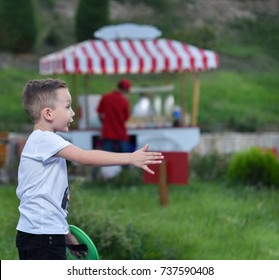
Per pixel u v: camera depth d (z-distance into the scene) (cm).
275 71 4828
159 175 1716
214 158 2248
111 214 1423
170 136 2317
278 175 2038
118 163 714
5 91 3994
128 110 2200
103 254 1177
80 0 4853
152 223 1341
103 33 2384
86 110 2336
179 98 4056
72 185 1335
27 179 735
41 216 725
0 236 1250
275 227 1479
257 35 5253
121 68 2312
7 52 4769
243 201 1728
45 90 745
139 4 5716
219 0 5862
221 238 1332
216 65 2339
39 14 5494
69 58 2208
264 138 2703
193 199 1762
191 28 4922
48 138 734
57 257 727
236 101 4191
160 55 2283
